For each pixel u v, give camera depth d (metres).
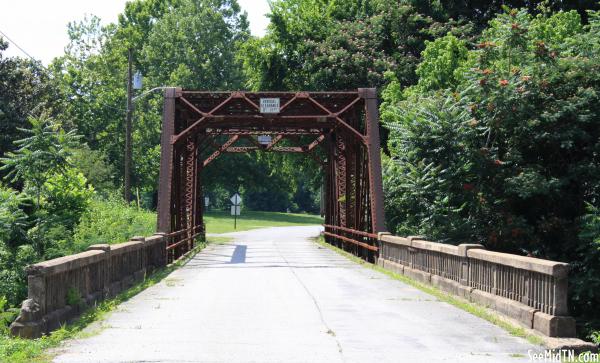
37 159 20.34
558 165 23.02
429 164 23.44
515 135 22.73
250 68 49.06
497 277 12.28
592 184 21.75
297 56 47.50
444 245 15.75
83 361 7.98
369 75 42.38
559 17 31.41
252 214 112.75
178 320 11.27
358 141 29.75
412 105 25.69
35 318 9.45
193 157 34.41
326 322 11.09
